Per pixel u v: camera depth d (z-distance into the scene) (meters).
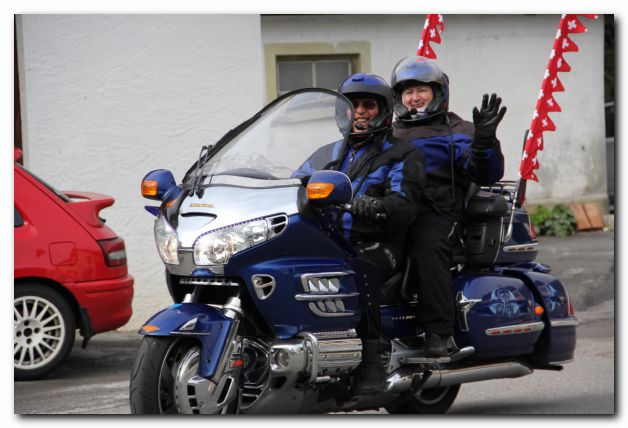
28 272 10.73
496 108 7.79
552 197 23.58
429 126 8.45
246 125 7.68
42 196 11.00
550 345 8.93
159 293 14.38
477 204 8.59
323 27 20.22
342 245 7.18
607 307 15.45
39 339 10.80
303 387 6.90
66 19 13.80
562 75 23.30
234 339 6.64
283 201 6.91
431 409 9.06
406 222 7.49
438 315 7.86
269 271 6.74
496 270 8.96
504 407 9.47
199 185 7.11
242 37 14.77
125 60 14.12
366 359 7.34
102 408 9.48
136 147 14.22
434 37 11.27
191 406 6.62
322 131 7.47
